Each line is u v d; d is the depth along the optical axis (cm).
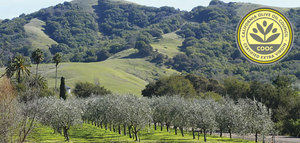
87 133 5553
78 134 5453
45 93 8594
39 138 4631
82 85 12262
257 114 4712
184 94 10356
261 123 4641
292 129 6047
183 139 4838
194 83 12362
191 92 10644
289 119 6384
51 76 15738
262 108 4794
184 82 11256
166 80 11688
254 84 9188
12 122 2995
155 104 6600
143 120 4781
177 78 11656
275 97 7262
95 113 6519
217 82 12838
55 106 4831
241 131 4847
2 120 2917
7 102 3108
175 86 10512
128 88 15700
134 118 4669
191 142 4453
